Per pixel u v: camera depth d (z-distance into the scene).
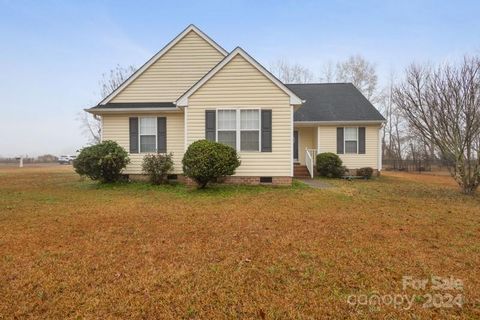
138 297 3.23
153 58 14.18
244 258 4.32
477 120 10.20
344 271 3.87
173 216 7.04
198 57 14.26
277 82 11.66
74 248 4.79
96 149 12.35
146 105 13.76
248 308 3.01
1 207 8.17
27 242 5.09
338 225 6.18
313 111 18.64
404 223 6.36
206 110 11.85
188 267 4.01
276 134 11.77
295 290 3.38
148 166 12.37
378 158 17.78
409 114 11.93
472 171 10.85
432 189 12.28
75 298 3.20
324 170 16.89
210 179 10.86
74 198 9.70
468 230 5.82
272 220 6.61
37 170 27.84
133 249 4.73
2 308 3.00
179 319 2.83
